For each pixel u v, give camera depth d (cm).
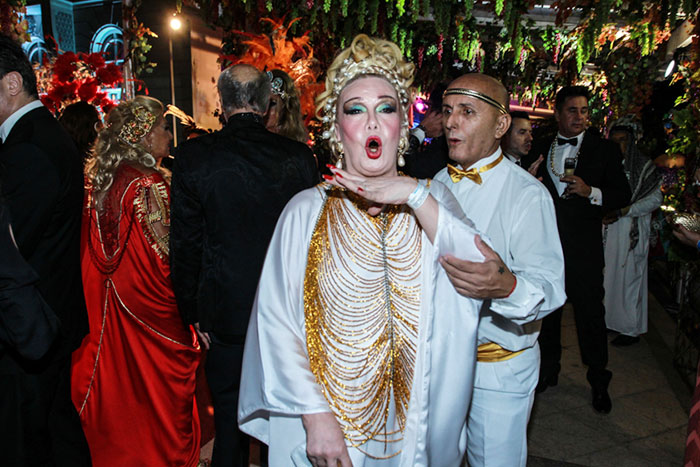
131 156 254
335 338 139
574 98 340
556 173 350
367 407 138
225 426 229
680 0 445
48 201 199
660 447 306
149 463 257
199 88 739
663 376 406
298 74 414
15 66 204
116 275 252
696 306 381
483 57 741
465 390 148
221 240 219
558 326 351
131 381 256
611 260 468
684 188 429
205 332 228
